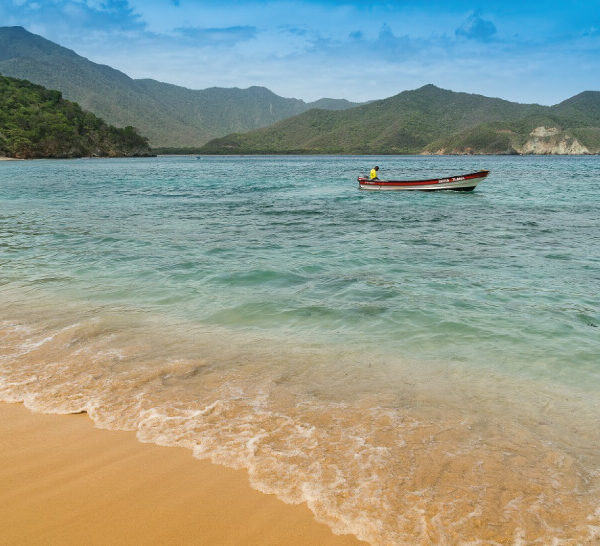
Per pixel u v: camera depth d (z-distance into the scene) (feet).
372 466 10.78
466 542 8.64
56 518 9.16
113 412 13.30
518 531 8.89
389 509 9.45
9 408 13.53
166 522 9.08
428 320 21.70
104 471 10.69
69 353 17.43
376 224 54.08
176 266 32.04
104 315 21.97
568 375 16.19
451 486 10.12
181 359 16.98
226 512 9.37
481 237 45.19
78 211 65.57
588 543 8.61
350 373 16.03
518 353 18.03
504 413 13.42
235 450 11.44
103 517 9.20
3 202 78.13
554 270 31.60
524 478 10.43
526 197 89.76
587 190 107.24
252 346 18.44
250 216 61.21
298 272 30.71
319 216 61.62
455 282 28.43
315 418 12.92
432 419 12.96
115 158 553.23
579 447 11.73
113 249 37.83
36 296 25.07
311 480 10.32
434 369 16.52
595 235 46.42
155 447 11.62
